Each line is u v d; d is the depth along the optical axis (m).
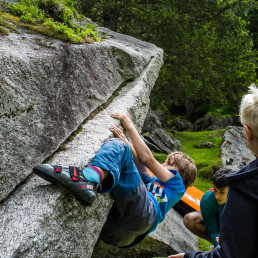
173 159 2.46
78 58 2.78
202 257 1.32
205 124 16.41
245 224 1.05
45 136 1.90
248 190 1.07
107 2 9.40
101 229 2.01
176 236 3.46
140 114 3.85
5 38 2.22
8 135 1.61
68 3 4.72
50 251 1.43
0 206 1.47
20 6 3.17
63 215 1.54
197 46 10.02
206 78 10.59
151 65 5.22
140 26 10.11
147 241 2.87
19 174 1.61
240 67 11.27
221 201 2.71
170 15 9.45
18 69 1.83
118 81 3.88
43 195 1.53
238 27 11.52
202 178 7.34
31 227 1.36
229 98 13.60
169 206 2.25
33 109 1.86
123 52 4.05
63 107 2.23
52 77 2.20
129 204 1.93
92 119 2.60
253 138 1.16
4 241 1.28
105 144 1.86
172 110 23.34
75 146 2.05
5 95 1.63
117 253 2.71
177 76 10.44
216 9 10.66
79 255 1.70
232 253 1.06
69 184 1.49
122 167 1.87
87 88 2.77
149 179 2.38
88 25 5.05
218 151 8.97
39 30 2.79
